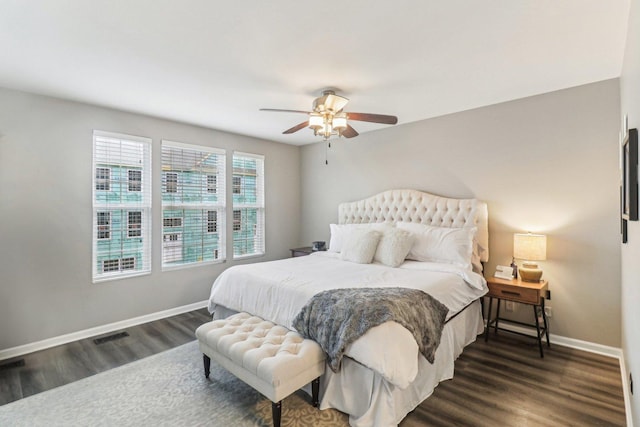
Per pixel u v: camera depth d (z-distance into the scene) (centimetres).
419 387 216
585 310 296
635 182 159
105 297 347
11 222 293
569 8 178
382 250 346
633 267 178
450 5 175
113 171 356
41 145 308
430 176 395
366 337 189
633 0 162
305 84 286
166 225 400
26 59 237
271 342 216
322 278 279
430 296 240
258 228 504
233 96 315
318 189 529
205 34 205
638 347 157
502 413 206
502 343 312
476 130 357
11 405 218
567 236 303
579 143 296
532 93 312
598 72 265
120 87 292
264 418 203
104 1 171
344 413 207
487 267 349
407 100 329
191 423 199
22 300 297
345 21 190
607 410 208
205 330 240
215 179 450
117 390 235
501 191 341
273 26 196
